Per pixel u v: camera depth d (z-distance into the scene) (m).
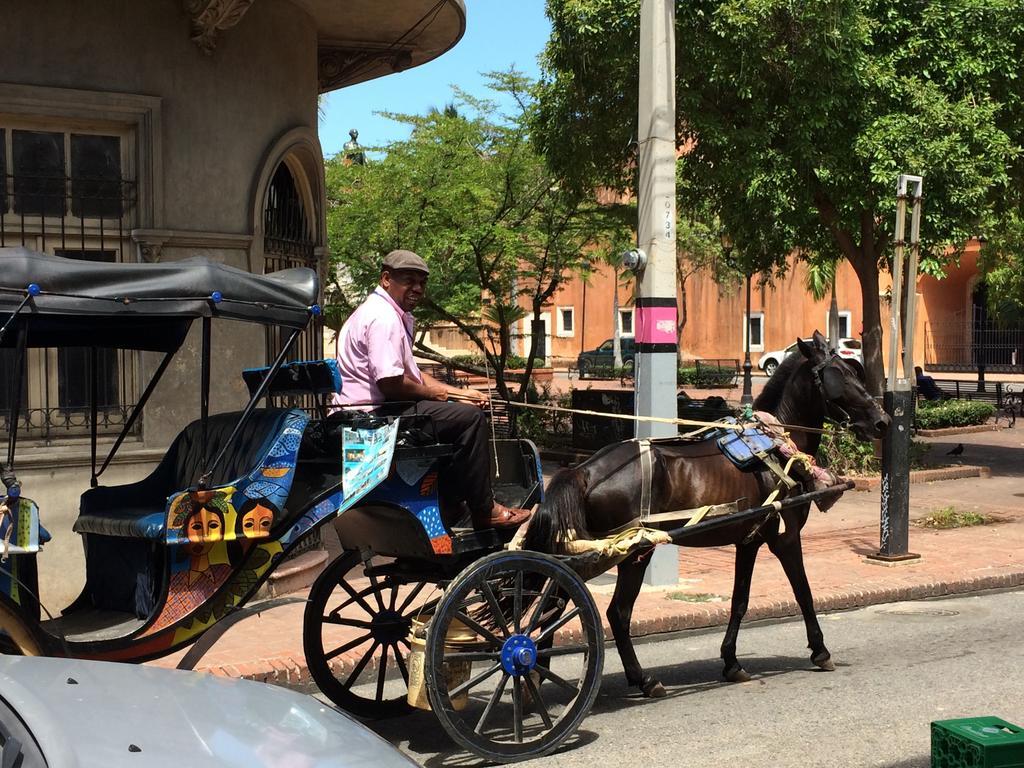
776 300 48.09
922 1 15.76
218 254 9.34
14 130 8.57
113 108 8.77
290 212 10.55
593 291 54.66
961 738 3.83
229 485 5.16
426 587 9.27
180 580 5.15
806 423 7.55
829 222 16.83
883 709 6.39
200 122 9.25
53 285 4.73
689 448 6.66
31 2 8.48
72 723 2.62
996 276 31.16
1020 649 7.87
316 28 10.78
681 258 37.38
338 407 5.75
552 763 5.55
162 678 3.19
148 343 6.42
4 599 4.73
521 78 19.69
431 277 20.05
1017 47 15.80
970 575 10.21
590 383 42.50
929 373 44.75
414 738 6.08
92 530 5.66
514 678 5.52
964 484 16.56
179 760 2.54
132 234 8.91
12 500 4.84
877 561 10.80
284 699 3.24
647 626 8.33
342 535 6.18
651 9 9.20
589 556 5.93
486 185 19.45
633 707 6.52
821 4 14.16
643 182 9.30
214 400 9.35
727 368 44.50
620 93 16.02
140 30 8.92
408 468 5.57
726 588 9.49
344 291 20.55
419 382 5.89
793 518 7.04
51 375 8.67
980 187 15.10
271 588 8.93
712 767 5.46
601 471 6.32
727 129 15.49
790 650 7.96
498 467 6.50
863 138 14.95
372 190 19.58
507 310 21.00
